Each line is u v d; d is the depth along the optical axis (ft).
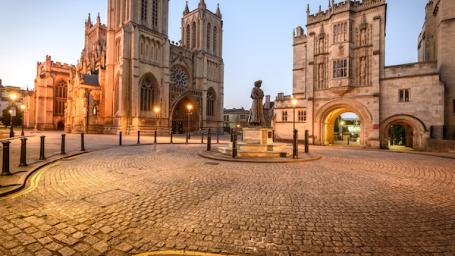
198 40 217.77
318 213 17.67
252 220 16.35
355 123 178.60
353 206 19.17
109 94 170.09
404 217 17.07
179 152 53.88
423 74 73.15
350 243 13.39
